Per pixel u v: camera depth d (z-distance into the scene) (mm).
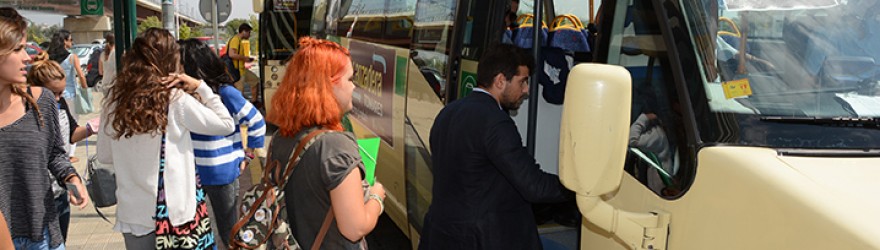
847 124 2285
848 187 1959
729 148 2205
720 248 2119
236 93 4500
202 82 3686
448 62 4414
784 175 2008
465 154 3143
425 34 5059
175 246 3486
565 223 4168
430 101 4785
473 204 3166
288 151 2590
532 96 3520
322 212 2568
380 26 6359
